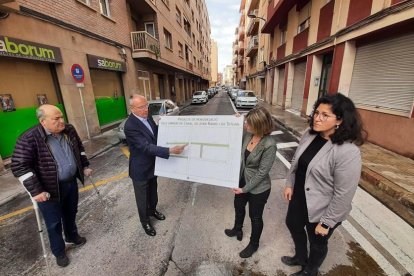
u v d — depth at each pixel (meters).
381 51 5.76
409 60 4.91
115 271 2.19
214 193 3.71
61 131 2.22
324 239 1.73
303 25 11.61
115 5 9.70
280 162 5.07
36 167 2.05
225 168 2.27
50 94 6.55
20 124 5.62
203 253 2.38
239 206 2.37
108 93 9.62
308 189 1.66
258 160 2.02
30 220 3.13
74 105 7.13
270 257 2.30
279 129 8.84
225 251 2.40
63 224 2.45
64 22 6.66
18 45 5.14
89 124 7.89
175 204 3.40
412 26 4.80
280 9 13.09
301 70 12.23
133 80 11.48
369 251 2.33
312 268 1.90
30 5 5.50
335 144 1.48
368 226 2.73
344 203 1.46
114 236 2.71
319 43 8.96
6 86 5.31
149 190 2.83
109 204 3.46
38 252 2.51
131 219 3.05
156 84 16.27
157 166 2.63
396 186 3.50
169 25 15.83
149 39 11.62
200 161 2.41
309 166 1.62
